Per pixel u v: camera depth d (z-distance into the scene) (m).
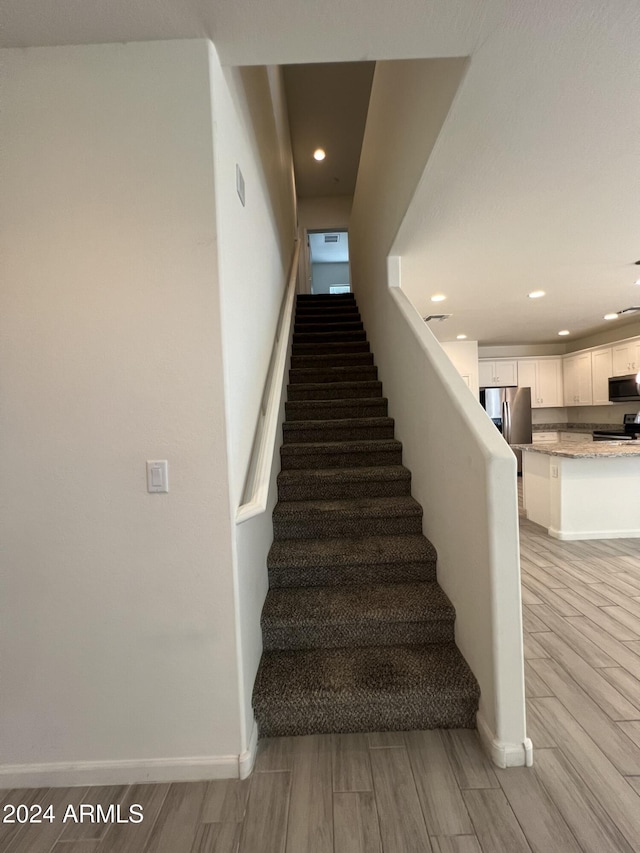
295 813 1.15
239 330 1.50
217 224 1.23
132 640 1.27
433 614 1.63
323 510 2.10
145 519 1.26
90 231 1.23
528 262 2.96
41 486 1.26
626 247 2.68
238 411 1.44
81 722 1.28
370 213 3.39
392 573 1.88
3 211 1.22
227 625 1.27
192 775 1.27
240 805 1.18
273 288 2.74
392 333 2.75
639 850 1.02
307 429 2.80
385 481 2.34
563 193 1.97
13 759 1.29
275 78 3.25
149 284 1.23
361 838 1.07
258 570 1.64
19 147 1.22
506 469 1.27
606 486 3.55
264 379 2.18
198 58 1.20
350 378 3.43
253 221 1.94
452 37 1.17
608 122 1.47
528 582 2.65
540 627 2.09
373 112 3.07
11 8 1.08
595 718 1.47
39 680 1.28
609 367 5.61
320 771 1.28
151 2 1.06
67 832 1.13
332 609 1.66
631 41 1.14
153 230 1.23
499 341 6.66
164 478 1.25
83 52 1.21
